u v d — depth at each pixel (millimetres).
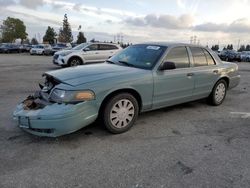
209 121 5027
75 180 2926
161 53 4859
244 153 3672
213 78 5785
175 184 2883
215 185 2881
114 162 3338
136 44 5648
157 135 4262
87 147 3746
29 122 3711
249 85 9539
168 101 4930
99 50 14500
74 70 4430
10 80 9547
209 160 3447
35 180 2914
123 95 4188
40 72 12211
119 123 4230
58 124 3605
